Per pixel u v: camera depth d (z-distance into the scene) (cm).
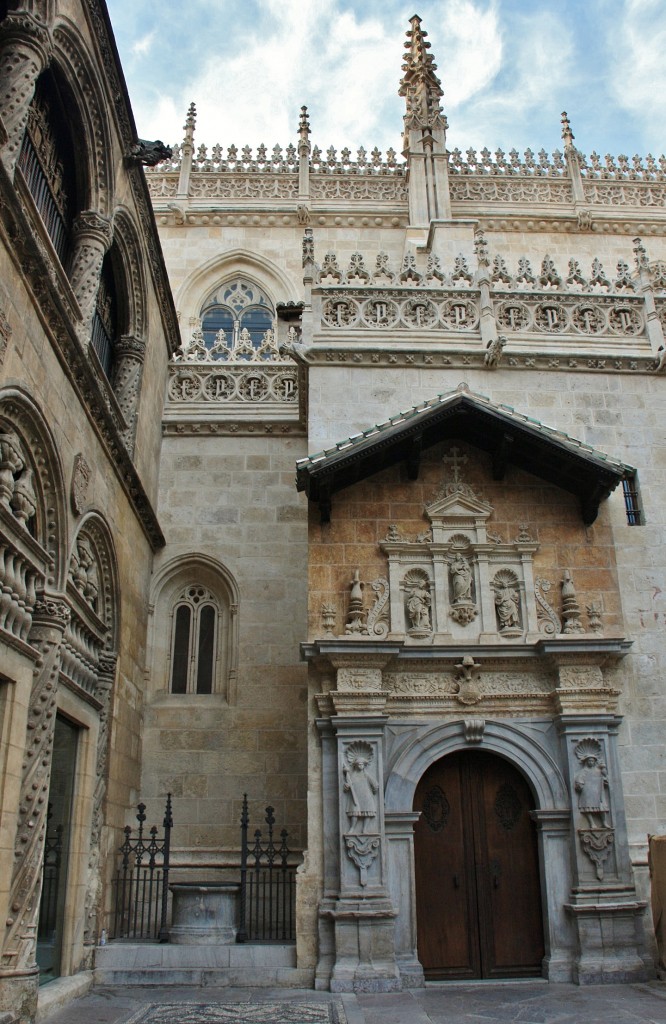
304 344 1538
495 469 1455
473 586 1402
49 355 1044
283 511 1811
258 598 1741
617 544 1441
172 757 1619
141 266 1573
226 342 2422
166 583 1769
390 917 1189
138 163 1439
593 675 1329
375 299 1592
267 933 1444
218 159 2630
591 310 1619
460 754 1338
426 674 1342
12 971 895
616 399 1543
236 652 1697
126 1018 979
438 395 1514
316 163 2627
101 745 1331
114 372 1560
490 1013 995
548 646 1320
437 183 2528
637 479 1494
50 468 1053
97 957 1229
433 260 1669
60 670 1081
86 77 1213
